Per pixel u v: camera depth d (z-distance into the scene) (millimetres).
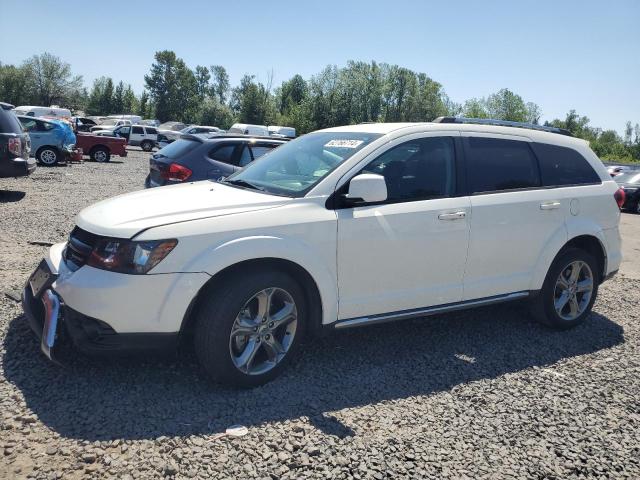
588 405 3607
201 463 2717
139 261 3152
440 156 4270
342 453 2885
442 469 2816
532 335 4852
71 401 3189
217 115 83125
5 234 7344
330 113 77562
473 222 4250
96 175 16703
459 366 4102
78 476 2559
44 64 88375
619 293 6539
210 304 3324
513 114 86688
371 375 3836
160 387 3434
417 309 4137
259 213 3496
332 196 3752
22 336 3969
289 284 3537
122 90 101188
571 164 5062
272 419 3162
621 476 2871
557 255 4844
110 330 3166
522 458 2965
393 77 84562
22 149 10477
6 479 2490
